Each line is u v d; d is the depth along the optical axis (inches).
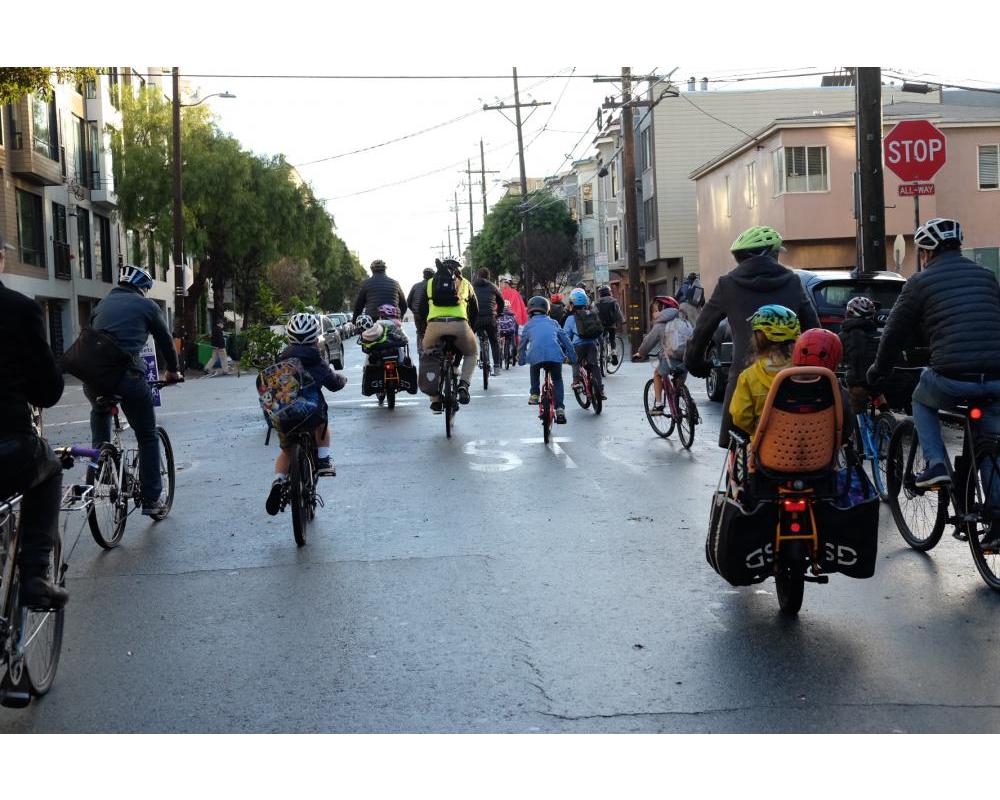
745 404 216.5
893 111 1472.7
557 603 239.5
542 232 2832.2
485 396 705.0
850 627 217.2
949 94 2101.4
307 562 284.5
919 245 259.9
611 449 466.9
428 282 519.2
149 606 248.4
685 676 191.6
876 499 213.9
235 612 240.8
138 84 1990.7
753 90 2004.2
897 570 261.1
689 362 283.1
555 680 191.5
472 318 537.0
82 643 222.5
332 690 189.9
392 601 244.7
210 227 1740.9
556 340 484.1
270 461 468.4
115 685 196.4
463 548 293.7
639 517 328.2
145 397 324.8
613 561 275.6
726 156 1611.7
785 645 206.8
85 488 271.4
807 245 1437.0
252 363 1192.2
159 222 1683.1
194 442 543.8
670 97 1994.3
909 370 474.6
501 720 174.4
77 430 631.2
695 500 352.8
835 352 211.8
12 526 182.4
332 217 1904.5
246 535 321.4
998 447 234.4
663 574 261.7
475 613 233.5
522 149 2103.8
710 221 1766.7
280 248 1823.3
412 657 206.1
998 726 167.0
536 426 547.8
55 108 1553.9
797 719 171.5
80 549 311.0
